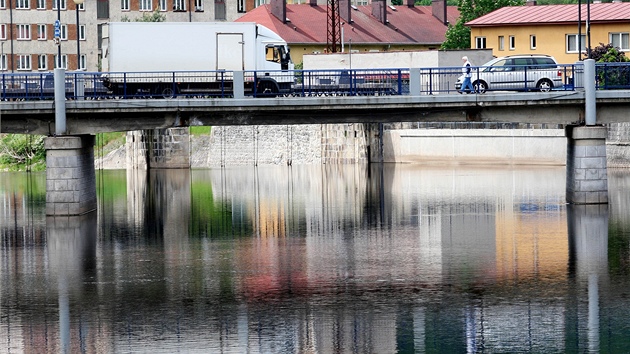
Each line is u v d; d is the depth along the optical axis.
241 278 83.00
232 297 77.25
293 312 73.19
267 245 97.31
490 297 76.31
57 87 109.19
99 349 66.44
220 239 101.06
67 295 78.75
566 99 111.50
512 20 187.50
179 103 109.62
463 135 177.75
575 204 114.69
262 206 126.25
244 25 133.75
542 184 141.38
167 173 179.38
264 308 74.31
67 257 92.69
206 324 70.94
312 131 194.25
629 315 71.75
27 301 77.19
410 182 150.75
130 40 131.75
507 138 173.12
